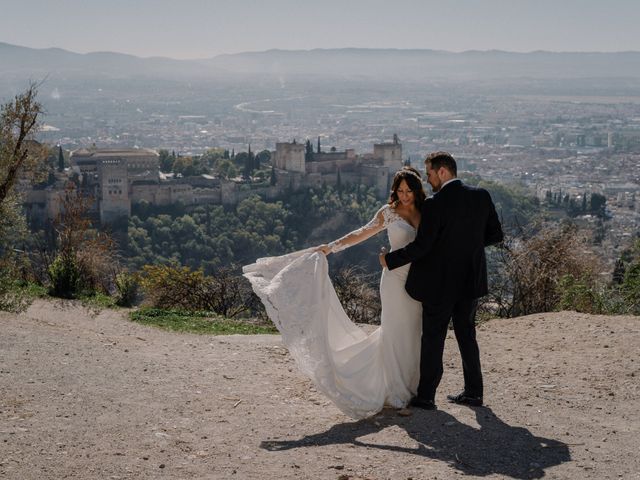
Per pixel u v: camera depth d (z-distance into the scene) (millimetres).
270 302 6496
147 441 5793
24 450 5445
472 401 6832
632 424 6281
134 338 10602
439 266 6520
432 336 6609
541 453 5633
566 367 8000
